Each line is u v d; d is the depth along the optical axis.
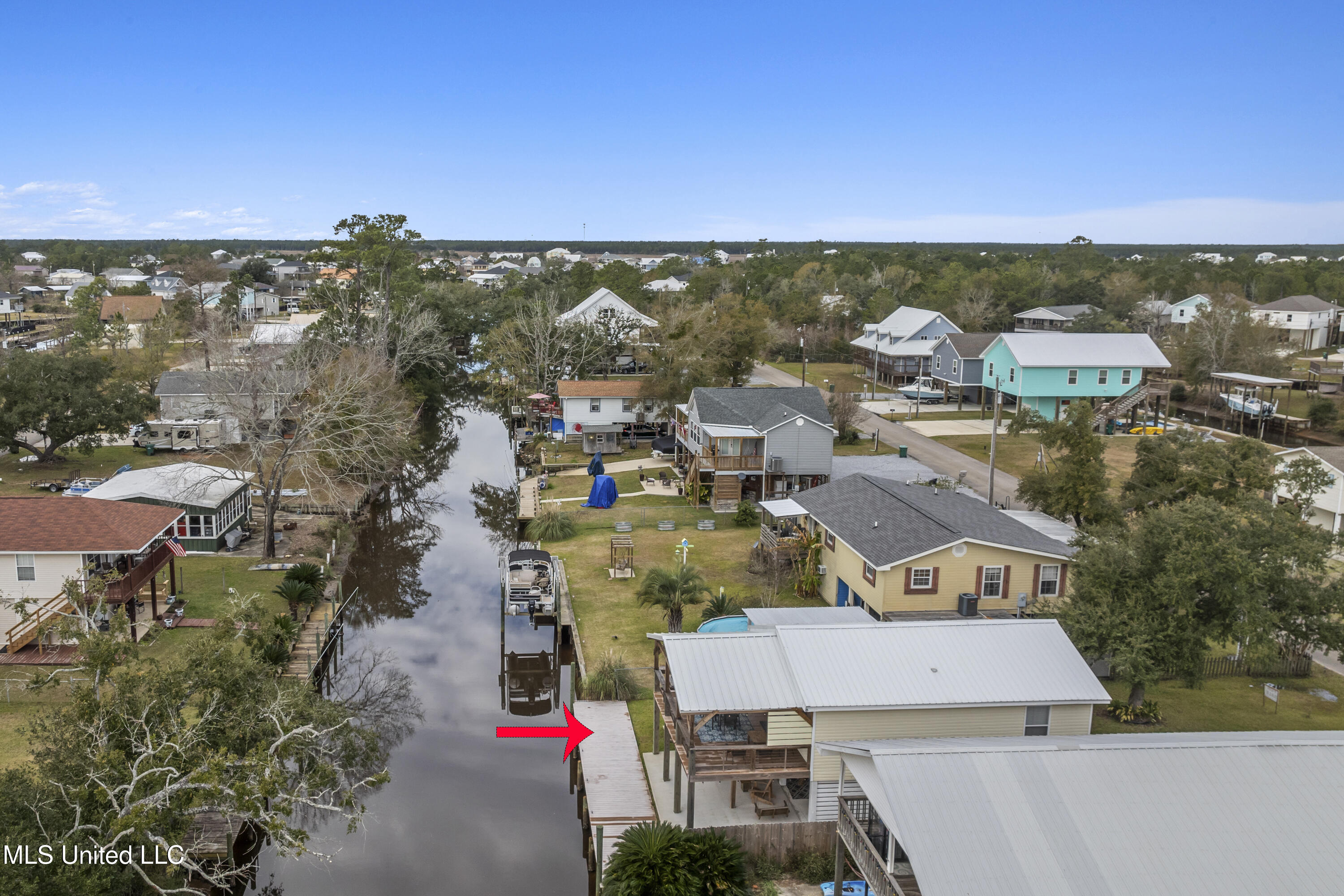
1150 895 16.69
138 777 18.34
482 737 33.88
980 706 24.31
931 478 58.28
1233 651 36.22
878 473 59.25
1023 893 16.64
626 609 41.59
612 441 74.31
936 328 99.25
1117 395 80.38
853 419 78.06
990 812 18.17
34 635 31.66
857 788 23.77
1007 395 86.94
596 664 35.66
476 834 27.83
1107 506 44.34
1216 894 16.72
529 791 30.38
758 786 26.20
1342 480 46.44
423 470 75.19
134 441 70.38
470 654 41.03
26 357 63.66
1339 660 33.16
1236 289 133.88
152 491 46.81
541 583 42.31
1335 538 29.67
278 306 171.12
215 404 57.88
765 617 32.00
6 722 28.69
